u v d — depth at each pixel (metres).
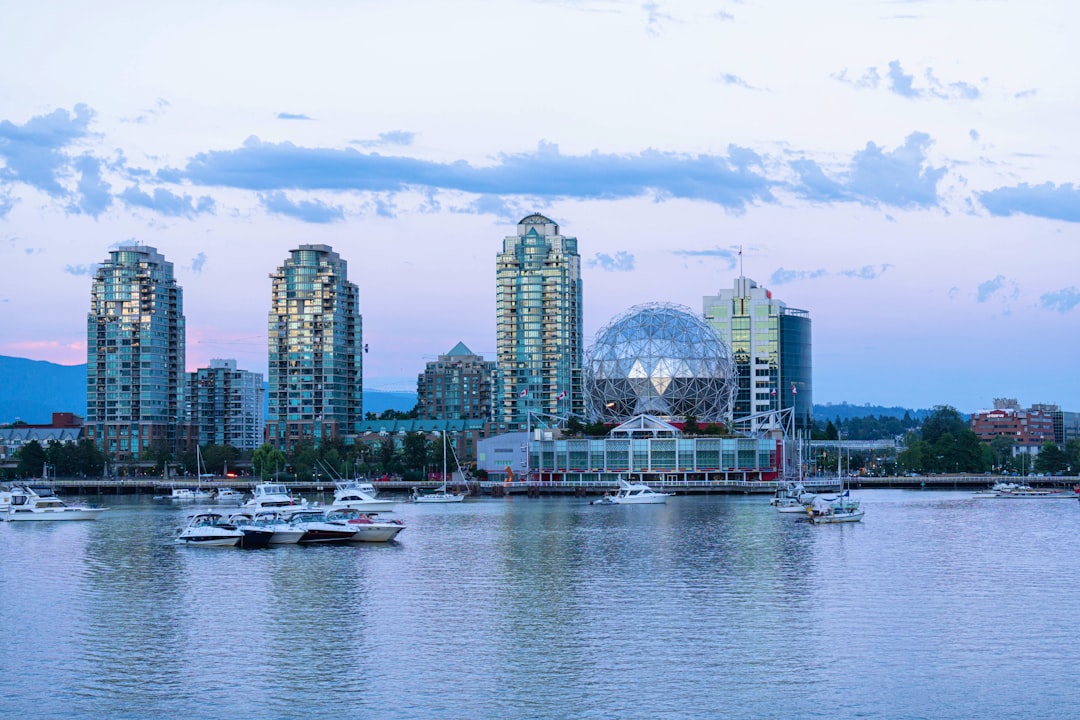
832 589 104.56
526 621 90.12
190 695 70.56
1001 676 73.12
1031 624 88.00
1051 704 67.75
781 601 98.25
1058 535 157.00
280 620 91.75
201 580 113.62
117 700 69.75
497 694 70.00
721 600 98.88
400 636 85.19
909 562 124.25
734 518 191.62
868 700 68.44
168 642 84.00
